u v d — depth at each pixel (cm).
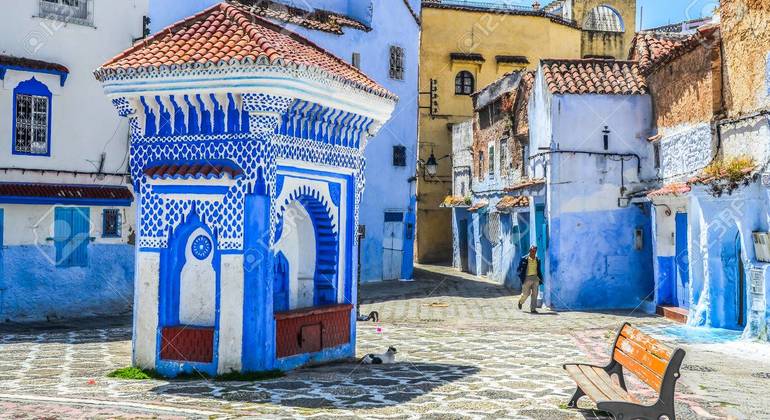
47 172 1875
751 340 1421
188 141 1055
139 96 1055
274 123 1024
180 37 1120
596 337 1532
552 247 2052
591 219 2061
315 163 1129
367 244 2852
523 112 2436
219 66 993
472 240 3178
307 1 2795
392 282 2853
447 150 3662
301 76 1007
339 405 867
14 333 1612
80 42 1938
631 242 2070
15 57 1834
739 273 1595
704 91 1669
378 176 2900
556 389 973
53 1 1900
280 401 886
